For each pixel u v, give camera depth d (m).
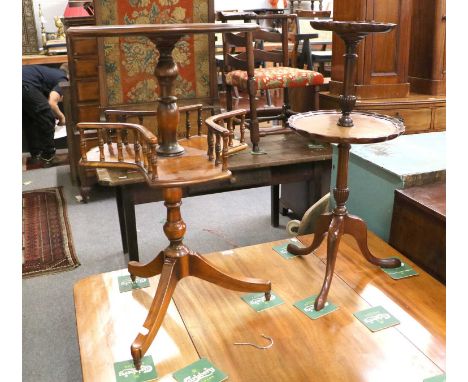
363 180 1.96
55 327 2.02
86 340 1.36
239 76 2.62
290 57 4.05
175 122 1.35
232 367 1.25
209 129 1.30
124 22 2.73
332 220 1.51
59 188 3.59
